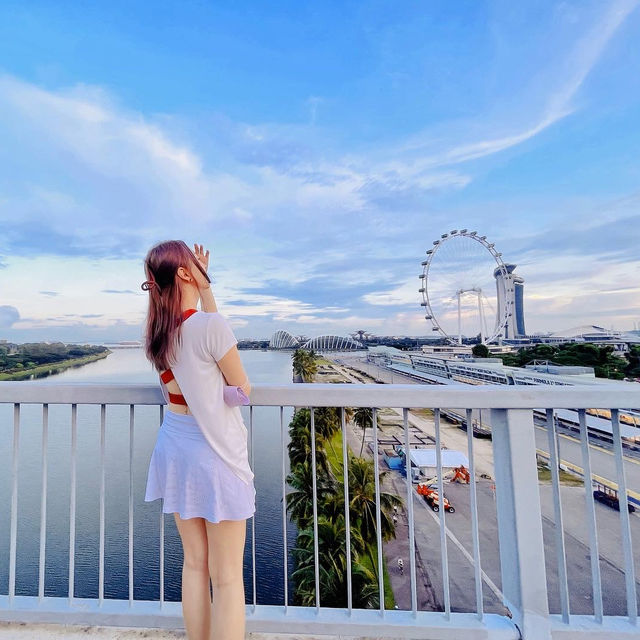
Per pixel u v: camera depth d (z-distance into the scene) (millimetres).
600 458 19250
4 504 15461
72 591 1718
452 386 1588
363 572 8727
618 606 10320
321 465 13445
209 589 1325
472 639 1529
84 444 19547
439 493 1599
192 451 1258
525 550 1519
